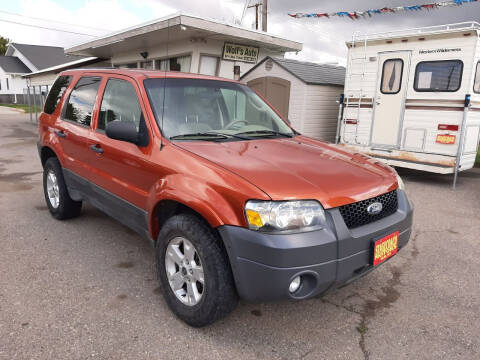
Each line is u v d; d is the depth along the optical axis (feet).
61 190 14.58
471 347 8.32
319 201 7.59
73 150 13.10
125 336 8.32
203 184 8.02
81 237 13.78
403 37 25.16
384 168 10.05
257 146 9.98
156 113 10.07
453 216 17.89
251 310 9.53
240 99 12.36
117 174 10.86
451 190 23.38
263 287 7.28
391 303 10.07
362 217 8.32
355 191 8.19
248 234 7.25
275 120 12.88
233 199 7.48
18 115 84.07
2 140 42.19
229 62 39.78
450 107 23.66
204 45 37.11
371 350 8.15
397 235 8.86
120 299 9.80
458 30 22.65
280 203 7.27
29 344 7.95
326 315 9.43
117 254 12.46
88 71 13.69
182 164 8.72
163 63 43.11
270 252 7.07
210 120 11.01
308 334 8.64
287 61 36.76
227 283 7.86
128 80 11.15
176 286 8.86
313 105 34.30
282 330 8.75
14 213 16.29
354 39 27.68
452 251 13.65
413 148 25.66
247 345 8.18
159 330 8.57
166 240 8.89
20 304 9.40
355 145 28.81
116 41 40.09
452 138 23.73
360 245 7.93
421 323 9.18
